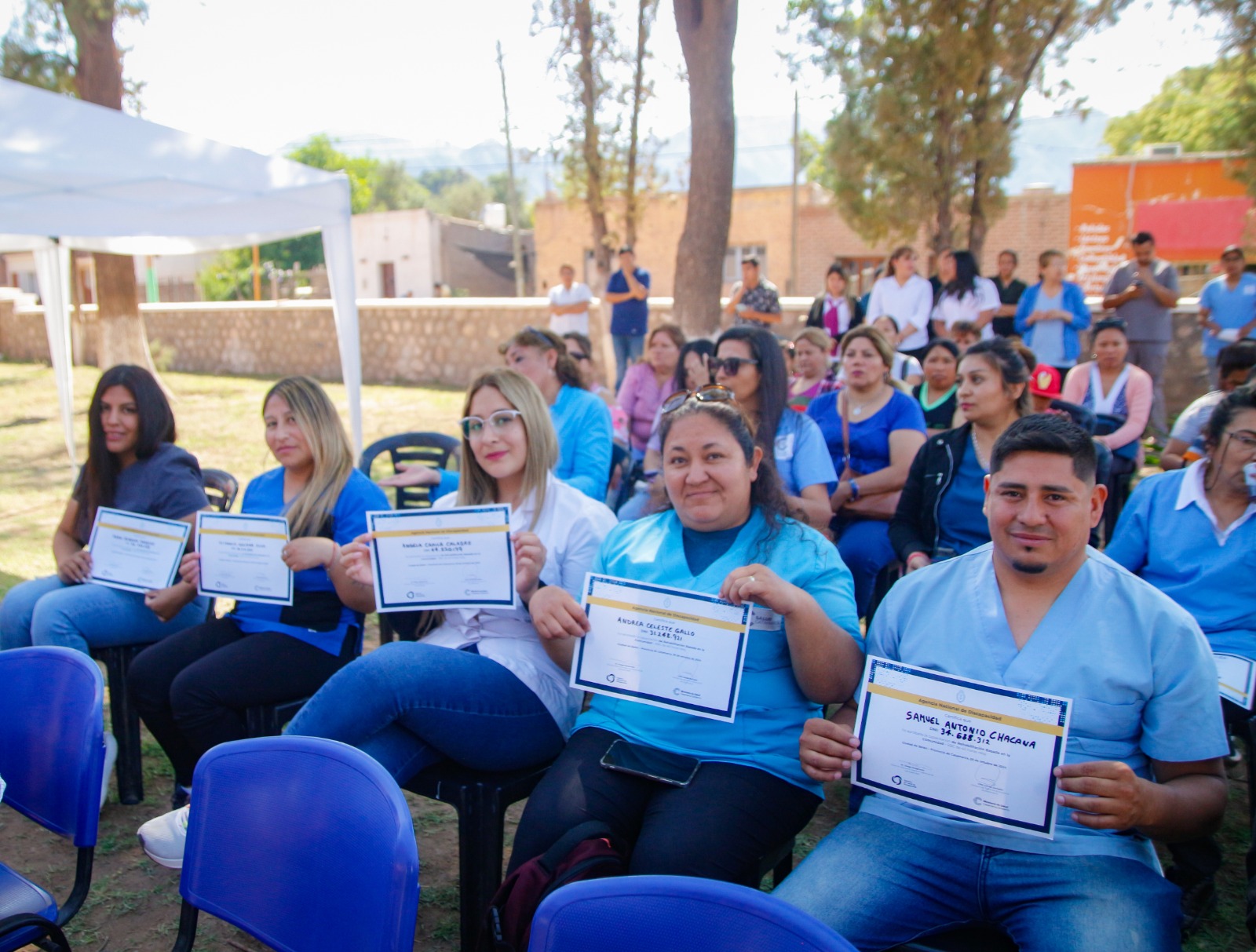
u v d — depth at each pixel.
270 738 1.81
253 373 18.06
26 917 1.83
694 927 1.32
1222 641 2.87
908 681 1.94
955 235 11.79
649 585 2.23
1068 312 8.51
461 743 2.42
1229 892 2.85
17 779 2.15
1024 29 10.27
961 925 1.96
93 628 3.30
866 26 10.55
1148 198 19.70
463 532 2.64
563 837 1.97
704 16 7.00
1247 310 8.97
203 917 2.75
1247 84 10.73
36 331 20.25
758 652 2.24
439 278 37.22
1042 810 1.80
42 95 5.72
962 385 3.44
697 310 7.37
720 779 2.13
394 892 1.52
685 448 2.33
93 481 3.70
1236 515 2.93
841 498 4.22
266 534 3.11
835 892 1.92
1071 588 2.00
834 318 9.66
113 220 6.23
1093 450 1.94
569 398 4.67
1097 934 1.74
